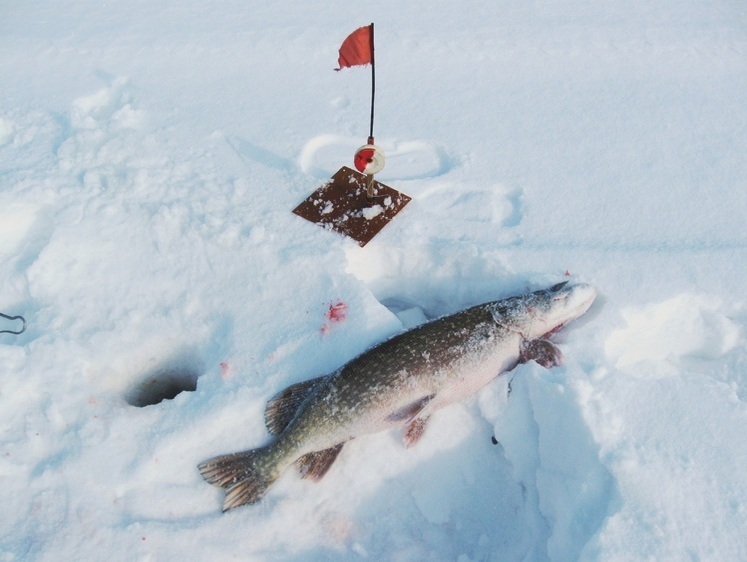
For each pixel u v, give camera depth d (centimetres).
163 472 112
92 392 121
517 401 115
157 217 141
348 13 207
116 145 158
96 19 205
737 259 134
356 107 174
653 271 132
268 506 109
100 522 107
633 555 93
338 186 151
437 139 164
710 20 202
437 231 141
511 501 113
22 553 103
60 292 134
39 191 146
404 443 115
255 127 168
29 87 180
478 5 210
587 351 119
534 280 131
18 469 111
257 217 144
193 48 193
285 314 129
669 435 106
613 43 193
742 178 154
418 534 112
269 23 203
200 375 129
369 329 125
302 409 112
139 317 131
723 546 94
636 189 151
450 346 116
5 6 212
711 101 175
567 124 168
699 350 131
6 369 120
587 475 102
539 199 149
